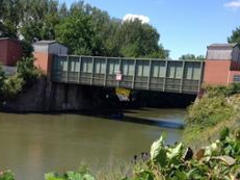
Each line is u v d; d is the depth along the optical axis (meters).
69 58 54.78
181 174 3.96
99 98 66.50
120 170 6.80
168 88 46.56
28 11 93.94
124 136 38.56
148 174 3.99
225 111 34.19
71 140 34.38
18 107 51.88
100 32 106.62
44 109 55.25
